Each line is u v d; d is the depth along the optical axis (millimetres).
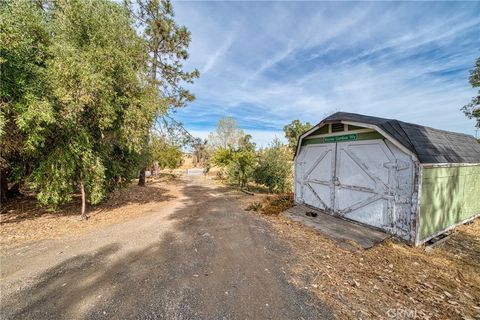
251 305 3000
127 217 7727
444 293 3469
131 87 8039
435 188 5699
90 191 7547
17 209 8359
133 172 10383
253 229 6379
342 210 7215
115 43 7801
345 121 6688
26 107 5320
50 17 7395
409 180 5355
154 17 14453
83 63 6129
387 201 5824
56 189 6707
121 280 3564
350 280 3734
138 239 5469
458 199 6613
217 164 20156
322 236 5871
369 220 6312
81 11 6969
